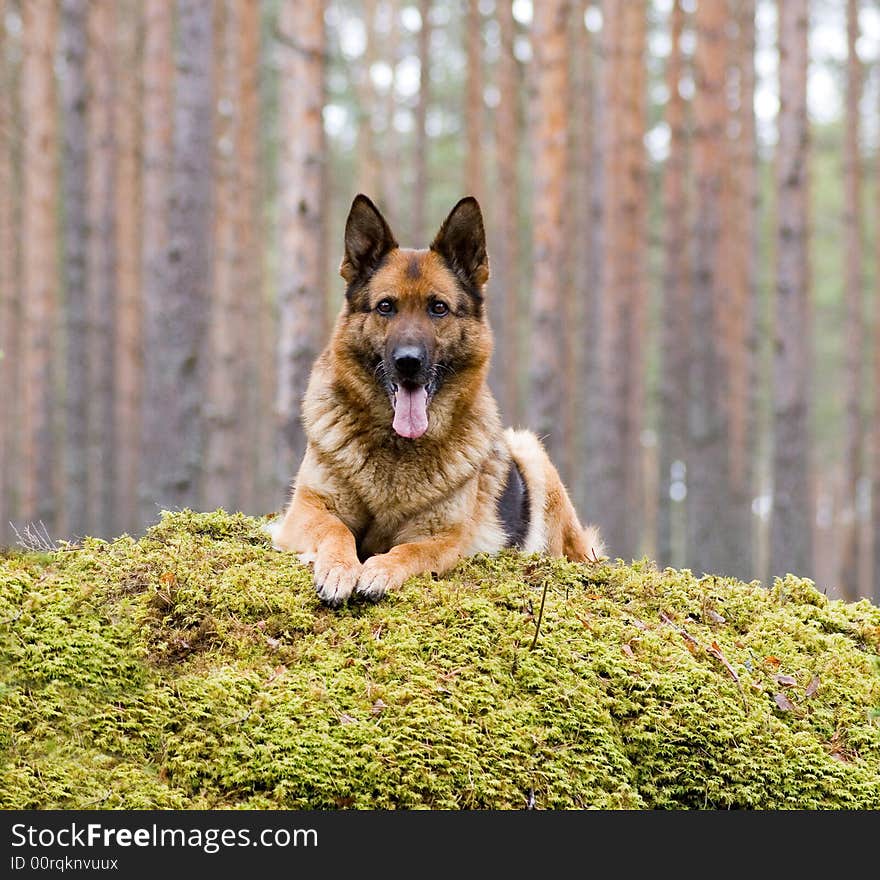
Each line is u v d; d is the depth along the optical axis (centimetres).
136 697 422
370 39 3156
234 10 2303
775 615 555
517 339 2678
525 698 446
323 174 1222
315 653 453
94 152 2405
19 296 2717
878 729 483
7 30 2433
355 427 561
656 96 2911
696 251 1827
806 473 1561
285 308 1208
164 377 1455
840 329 3831
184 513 617
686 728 450
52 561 516
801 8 1498
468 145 2698
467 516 577
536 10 1566
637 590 555
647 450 4116
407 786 398
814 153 3316
